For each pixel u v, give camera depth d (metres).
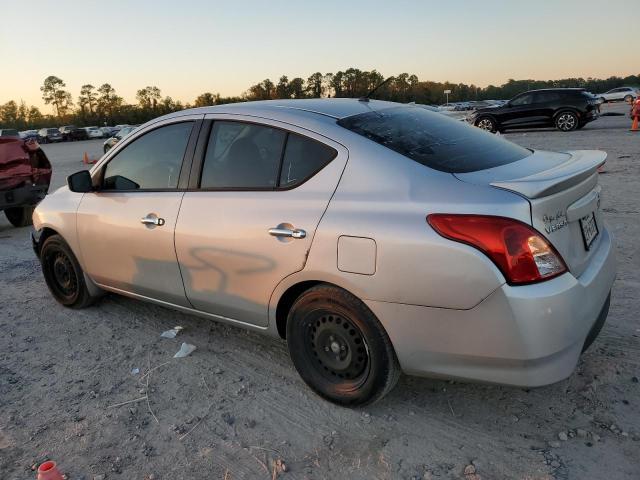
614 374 3.06
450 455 2.56
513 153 3.10
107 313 4.59
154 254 3.62
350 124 2.97
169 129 3.67
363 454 2.61
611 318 3.73
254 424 2.90
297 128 3.01
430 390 3.10
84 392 3.35
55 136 62.66
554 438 2.61
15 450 2.81
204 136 3.44
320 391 3.01
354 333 2.77
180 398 3.21
